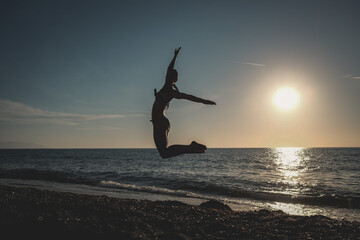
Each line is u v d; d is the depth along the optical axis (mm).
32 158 82938
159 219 7453
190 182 23297
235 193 18516
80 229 5945
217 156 92875
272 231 7391
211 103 4535
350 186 22312
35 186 19938
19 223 5867
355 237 7035
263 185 22938
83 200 8578
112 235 5871
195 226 7344
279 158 78688
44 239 5465
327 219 8922
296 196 16953
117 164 52344
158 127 4594
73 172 32156
